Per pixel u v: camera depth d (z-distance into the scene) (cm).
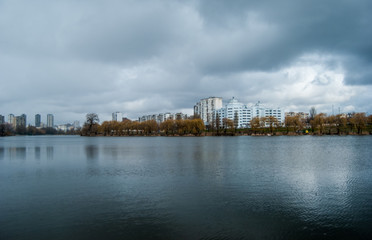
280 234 1769
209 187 2995
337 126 17725
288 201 2459
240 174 3756
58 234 1788
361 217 2052
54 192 2834
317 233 1781
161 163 4950
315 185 3073
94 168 4431
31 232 1820
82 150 8319
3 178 3619
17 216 2117
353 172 3878
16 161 5525
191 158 5712
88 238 1730
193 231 1817
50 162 5303
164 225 1916
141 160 5462
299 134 19825
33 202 2480
